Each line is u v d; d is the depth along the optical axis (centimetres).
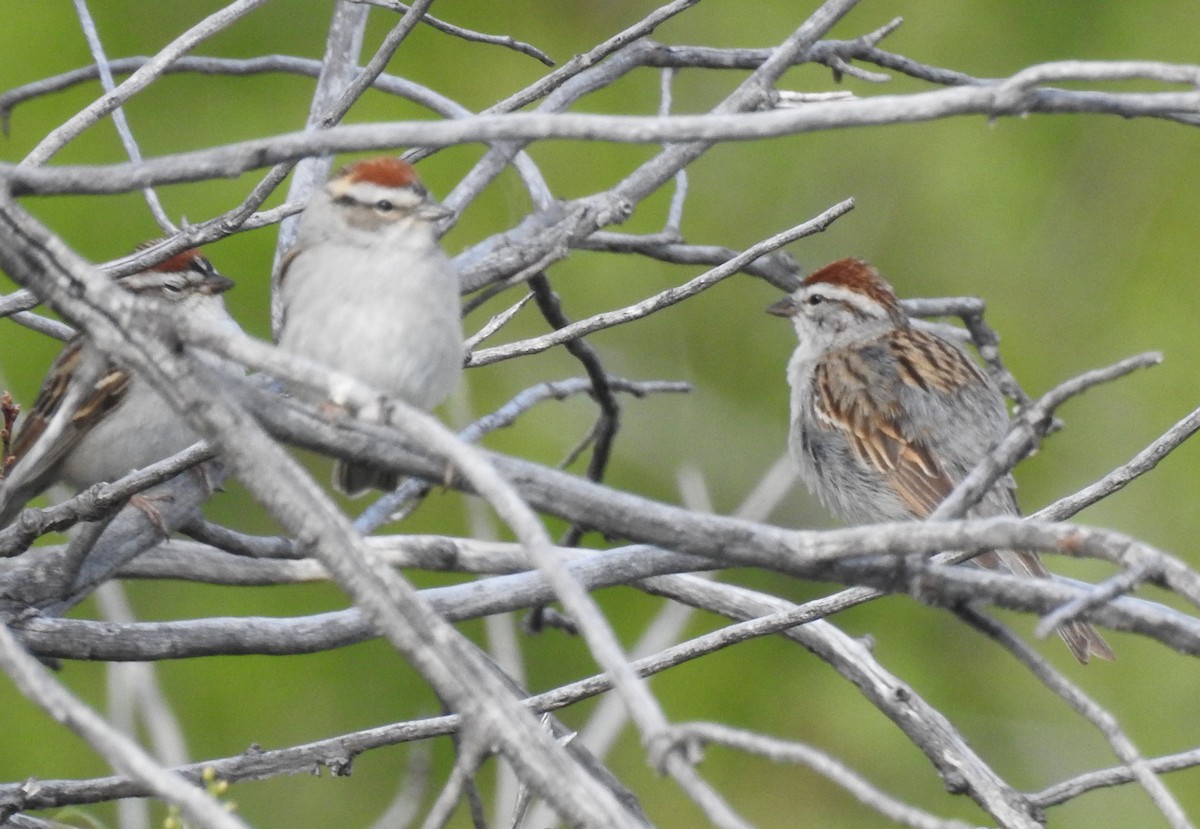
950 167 1828
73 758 1409
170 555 884
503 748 492
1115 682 1568
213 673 1498
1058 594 560
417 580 1500
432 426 497
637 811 801
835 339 1252
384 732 767
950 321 1662
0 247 538
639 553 777
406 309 757
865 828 1474
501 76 1770
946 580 563
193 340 523
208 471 863
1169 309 1772
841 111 555
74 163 1655
